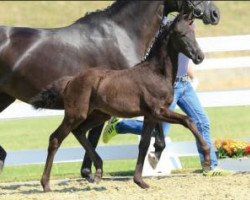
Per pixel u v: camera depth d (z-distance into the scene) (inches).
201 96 597.9
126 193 471.2
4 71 514.9
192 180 524.4
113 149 592.4
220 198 442.6
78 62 516.4
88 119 502.6
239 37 597.6
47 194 479.2
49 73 513.0
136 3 525.0
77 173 613.0
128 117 481.1
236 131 799.7
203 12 523.5
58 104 504.4
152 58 475.8
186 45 468.4
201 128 551.5
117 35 522.6
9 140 824.9
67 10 2025.1
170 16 631.8
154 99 470.0
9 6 2021.4
